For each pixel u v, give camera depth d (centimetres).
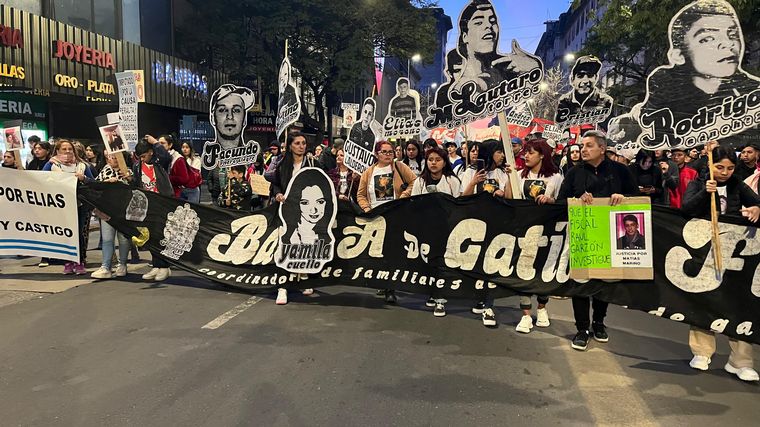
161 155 724
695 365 427
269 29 2192
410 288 566
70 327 501
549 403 362
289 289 604
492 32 622
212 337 478
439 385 387
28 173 684
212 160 881
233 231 638
